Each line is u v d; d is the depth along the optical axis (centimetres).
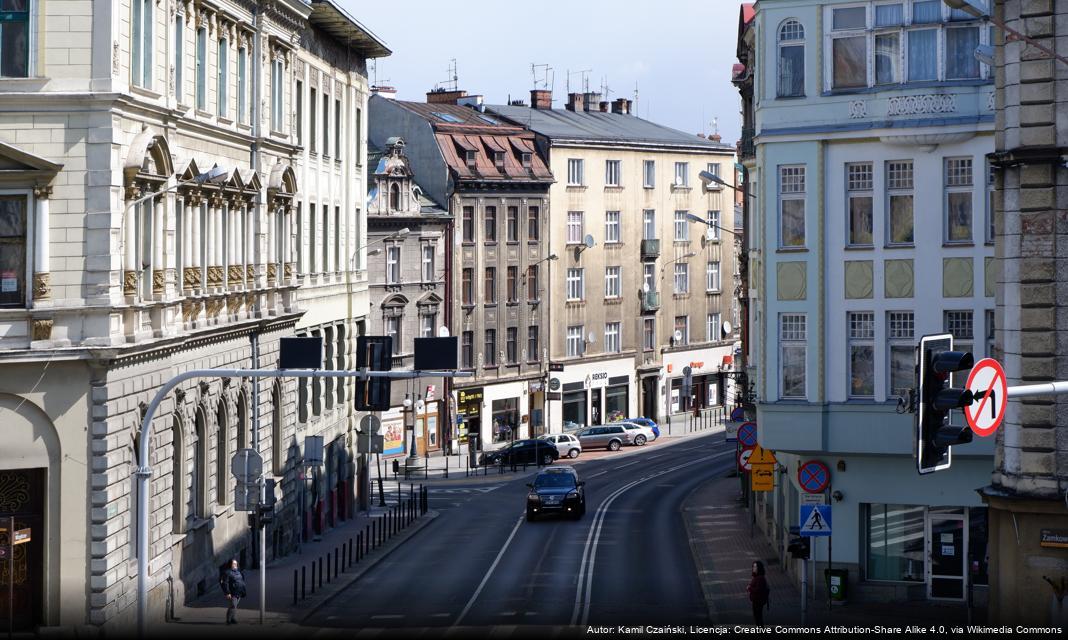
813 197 3725
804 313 3747
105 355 3145
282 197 4797
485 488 7375
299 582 4225
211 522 4034
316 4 5241
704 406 11400
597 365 10019
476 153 8994
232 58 4309
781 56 3753
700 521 5738
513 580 4275
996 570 2936
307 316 5347
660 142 10606
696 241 11150
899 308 3669
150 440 3478
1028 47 2839
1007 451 2905
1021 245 2858
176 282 3734
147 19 3478
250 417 4453
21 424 3153
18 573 3161
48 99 3144
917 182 3647
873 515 3747
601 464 8369
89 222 3173
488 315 9050
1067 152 2802
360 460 6328
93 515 3172
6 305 3150
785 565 4356
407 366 8412
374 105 8956
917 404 1584
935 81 3603
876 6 3656
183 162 3769
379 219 8156
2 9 3150
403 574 4462
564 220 9694
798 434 3734
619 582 4209
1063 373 2831
